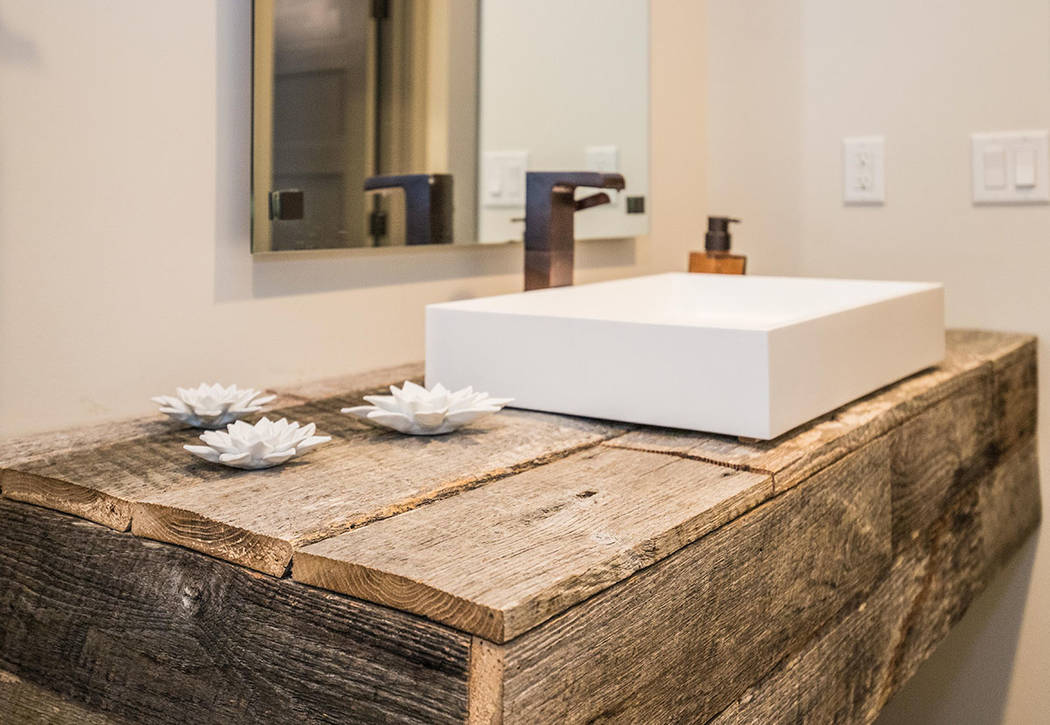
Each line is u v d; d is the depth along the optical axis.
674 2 1.76
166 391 1.03
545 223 1.21
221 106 1.05
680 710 0.66
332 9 1.15
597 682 0.58
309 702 0.60
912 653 1.06
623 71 1.59
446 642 0.54
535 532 0.64
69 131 0.92
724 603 0.71
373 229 1.21
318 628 0.59
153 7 0.98
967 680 1.64
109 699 0.72
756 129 1.83
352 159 1.18
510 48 1.39
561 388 0.97
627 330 0.92
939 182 1.63
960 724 1.65
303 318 1.17
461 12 1.32
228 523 0.64
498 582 0.55
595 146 1.55
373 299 1.26
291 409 1.01
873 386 1.04
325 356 1.20
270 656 0.62
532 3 1.42
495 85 1.38
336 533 0.63
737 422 0.86
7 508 0.78
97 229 0.95
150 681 0.69
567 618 0.55
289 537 0.62
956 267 1.63
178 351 1.04
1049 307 1.55
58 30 0.91
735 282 1.37
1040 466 1.57
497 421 0.96
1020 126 1.55
